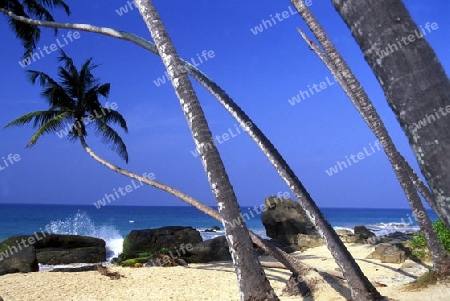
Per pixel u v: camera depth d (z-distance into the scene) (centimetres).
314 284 1356
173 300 1421
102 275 1847
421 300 1101
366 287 1016
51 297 1445
